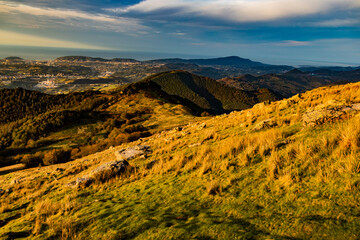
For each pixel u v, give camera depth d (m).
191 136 16.17
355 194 3.52
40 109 129.38
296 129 8.80
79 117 87.06
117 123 77.69
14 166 46.66
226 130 14.86
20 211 8.97
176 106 97.56
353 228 2.83
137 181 8.75
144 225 4.29
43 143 67.12
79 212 6.24
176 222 4.14
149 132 50.75
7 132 80.50
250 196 4.63
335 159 4.91
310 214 3.39
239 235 3.21
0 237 5.41
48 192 11.86
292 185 4.50
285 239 2.91
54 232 4.98
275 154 6.15
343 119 7.76
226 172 6.53
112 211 5.66
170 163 9.56
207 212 4.37
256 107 17.94
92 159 22.69
